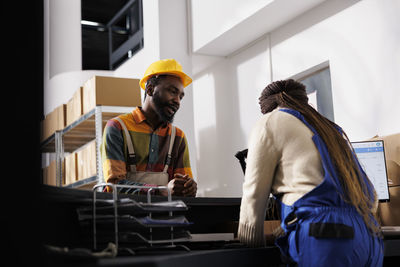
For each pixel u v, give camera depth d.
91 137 4.90
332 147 1.33
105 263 0.73
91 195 1.25
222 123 5.10
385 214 2.15
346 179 1.28
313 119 1.39
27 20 0.51
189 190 1.75
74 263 0.76
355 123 3.30
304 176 1.29
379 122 3.10
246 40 4.52
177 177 1.77
